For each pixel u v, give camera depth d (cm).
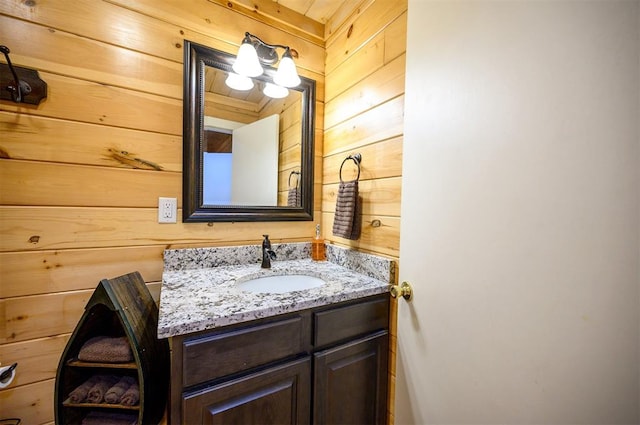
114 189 108
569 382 56
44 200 97
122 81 108
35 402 97
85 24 102
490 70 70
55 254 99
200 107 124
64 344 101
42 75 96
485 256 71
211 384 75
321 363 93
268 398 83
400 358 100
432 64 88
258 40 128
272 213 143
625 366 49
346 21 142
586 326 53
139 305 93
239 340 79
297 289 128
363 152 129
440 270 84
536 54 61
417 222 93
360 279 116
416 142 94
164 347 96
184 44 119
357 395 102
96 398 82
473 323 74
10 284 93
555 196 58
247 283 117
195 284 103
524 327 63
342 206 131
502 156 67
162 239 118
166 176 117
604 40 51
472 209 74
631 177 48
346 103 142
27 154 95
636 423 47
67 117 100
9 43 92
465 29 77
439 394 84
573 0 55
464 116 77
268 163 143
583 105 54
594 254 52
